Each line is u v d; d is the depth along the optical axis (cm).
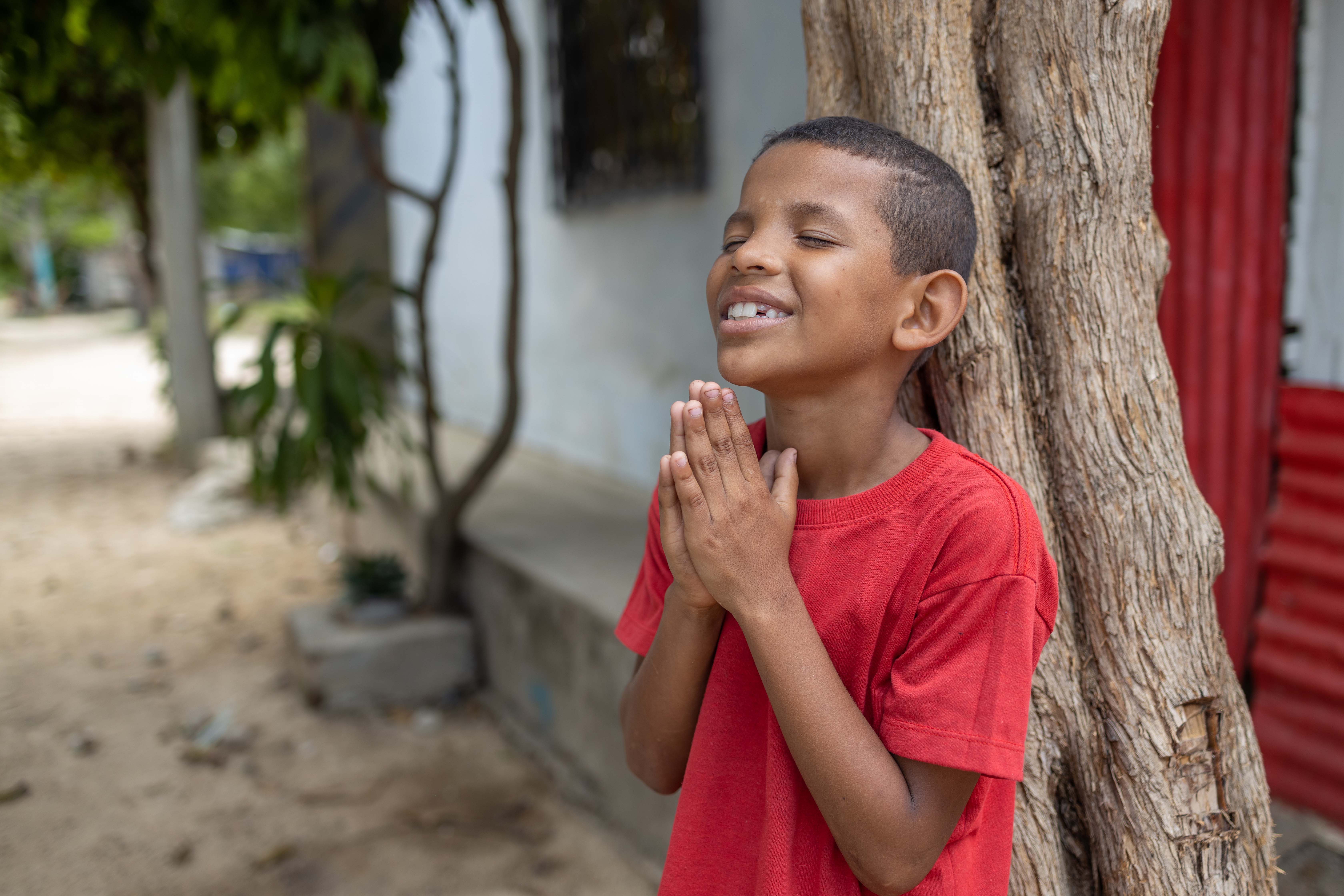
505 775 318
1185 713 108
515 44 333
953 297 88
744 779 95
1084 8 108
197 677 394
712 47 376
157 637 439
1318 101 221
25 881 256
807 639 83
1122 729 109
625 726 111
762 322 84
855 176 83
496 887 256
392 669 369
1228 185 233
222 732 344
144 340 2058
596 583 322
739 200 337
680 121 405
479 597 379
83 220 2917
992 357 114
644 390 460
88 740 336
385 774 319
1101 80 109
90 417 1065
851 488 91
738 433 83
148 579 520
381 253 781
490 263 618
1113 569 110
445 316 700
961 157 114
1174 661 109
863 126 88
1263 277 232
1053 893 112
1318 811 237
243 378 387
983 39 118
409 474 518
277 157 2189
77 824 285
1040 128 111
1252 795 115
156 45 354
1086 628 112
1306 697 237
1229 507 244
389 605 387
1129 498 109
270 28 304
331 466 383
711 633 95
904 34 116
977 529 82
